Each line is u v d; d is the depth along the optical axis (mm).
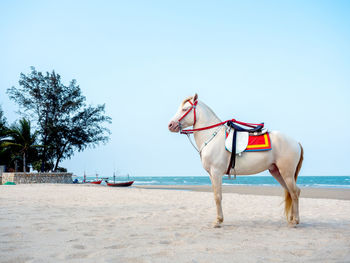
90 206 8367
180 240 4070
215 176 5215
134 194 14000
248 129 5426
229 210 8195
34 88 33844
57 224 5195
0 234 4191
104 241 3941
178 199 11820
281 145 5207
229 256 3189
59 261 2957
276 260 3041
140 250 3445
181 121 5473
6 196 10523
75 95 36656
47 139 34125
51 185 21188
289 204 5453
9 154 31156
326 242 3982
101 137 37031
